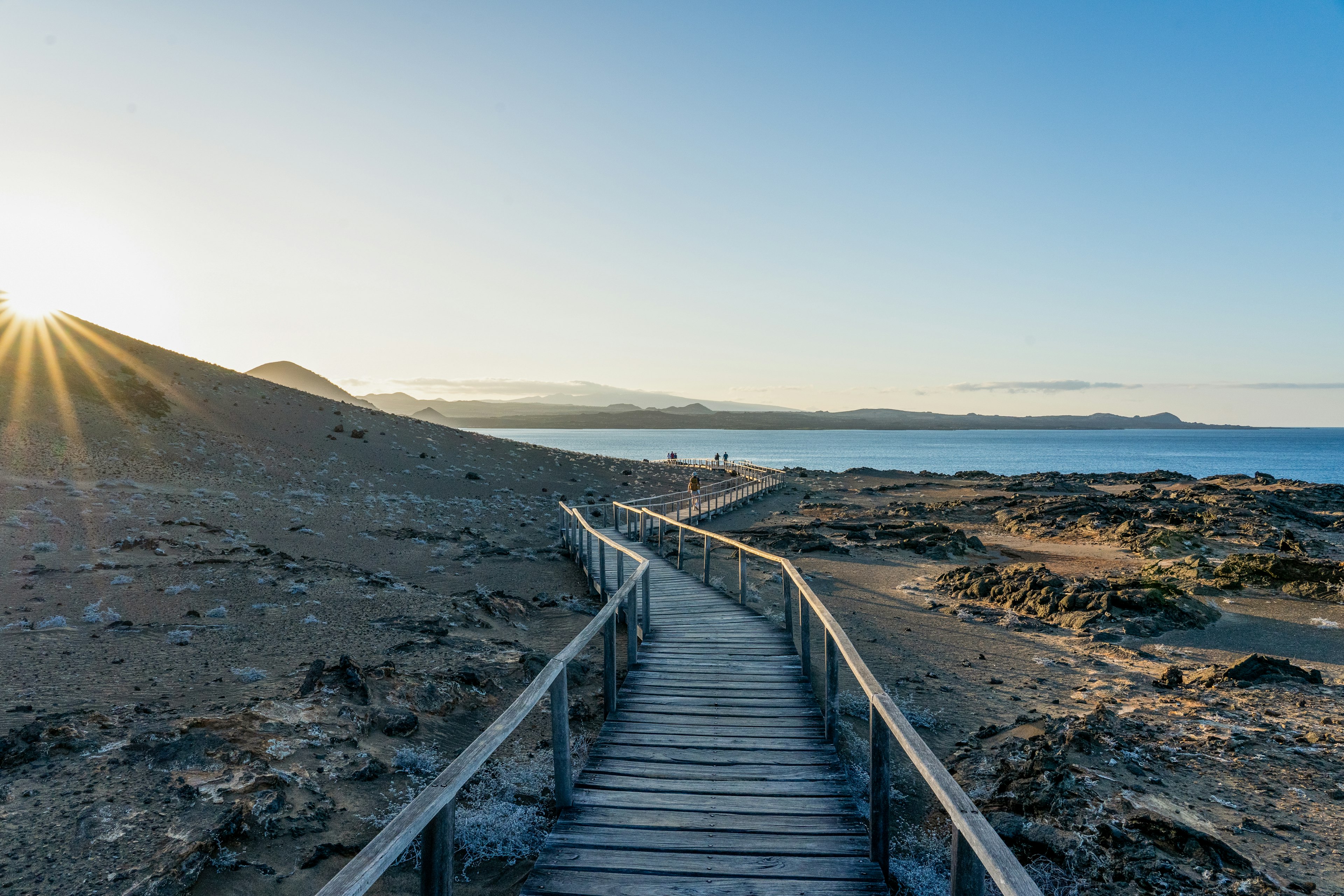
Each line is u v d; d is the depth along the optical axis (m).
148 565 15.71
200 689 8.27
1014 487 53.06
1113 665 12.16
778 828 5.06
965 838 3.24
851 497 50.56
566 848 4.79
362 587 15.38
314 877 4.80
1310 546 25.88
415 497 35.88
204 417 40.78
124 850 4.71
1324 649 13.11
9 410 32.56
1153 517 32.66
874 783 4.69
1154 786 6.51
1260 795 6.54
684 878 4.44
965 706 9.77
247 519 25.03
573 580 20.00
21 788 5.41
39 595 12.84
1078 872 5.01
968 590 18.48
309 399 52.16
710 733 6.89
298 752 6.41
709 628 11.41
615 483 51.41
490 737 3.90
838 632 6.34
